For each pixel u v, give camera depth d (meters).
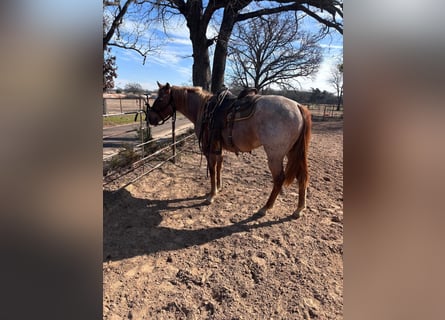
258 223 3.34
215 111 3.69
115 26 5.95
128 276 2.39
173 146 6.02
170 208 3.77
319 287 2.24
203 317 1.95
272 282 2.30
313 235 3.05
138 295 2.16
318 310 2.00
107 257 2.66
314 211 3.67
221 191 4.43
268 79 22.47
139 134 5.83
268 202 3.56
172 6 9.28
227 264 2.55
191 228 3.23
